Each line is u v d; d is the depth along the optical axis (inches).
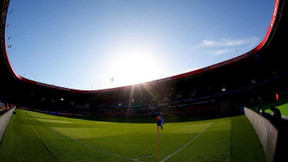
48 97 2423.7
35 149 258.5
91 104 2454.5
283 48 919.7
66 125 678.5
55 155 236.7
